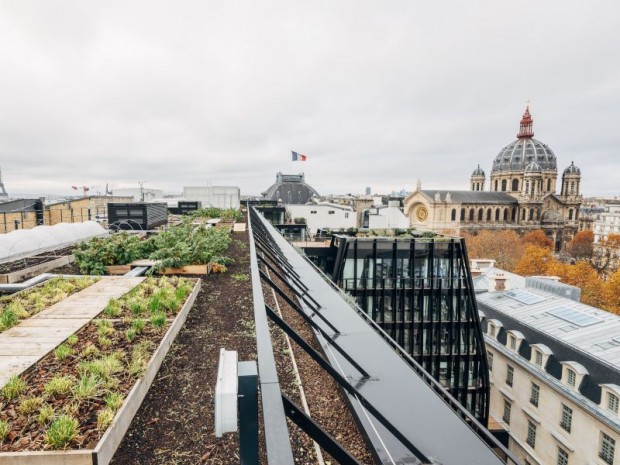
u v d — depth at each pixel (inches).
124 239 516.4
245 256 555.2
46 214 1476.4
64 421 132.0
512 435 1159.6
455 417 163.3
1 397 158.6
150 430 146.2
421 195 6112.2
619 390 805.2
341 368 206.2
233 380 69.9
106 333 232.7
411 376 198.4
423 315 1254.9
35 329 240.1
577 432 907.4
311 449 149.9
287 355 231.8
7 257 518.0
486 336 1322.6
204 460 128.4
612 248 5241.1
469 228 5959.6
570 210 6466.5
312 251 1382.9
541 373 1039.6
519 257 4571.9
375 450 145.6
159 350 205.2
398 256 1238.9
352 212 2992.1
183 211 1845.5
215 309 305.7
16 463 119.0
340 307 305.0
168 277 407.8
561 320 1161.4
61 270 467.2
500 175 7431.1
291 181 4842.5
